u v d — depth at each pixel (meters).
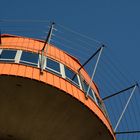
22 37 41.00
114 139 35.75
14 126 34.41
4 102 32.62
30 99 32.38
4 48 37.44
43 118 33.47
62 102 32.78
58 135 34.94
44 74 33.50
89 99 34.94
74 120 33.78
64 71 37.56
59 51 40.41
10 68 33.28
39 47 39.31
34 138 35.47
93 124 34.25
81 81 38.41
